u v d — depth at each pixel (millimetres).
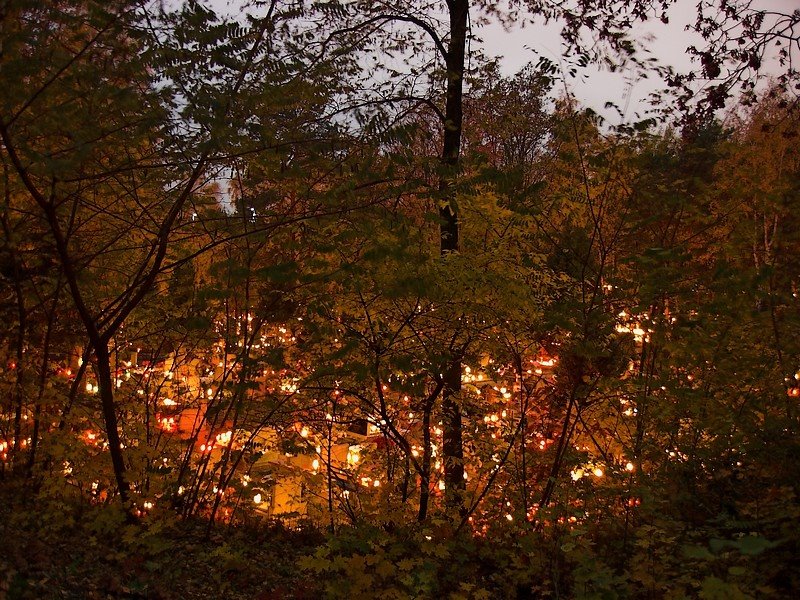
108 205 6039
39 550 4535
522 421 6848
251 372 6082
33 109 4672
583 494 5480
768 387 5441
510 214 6059
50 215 4824
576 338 6438
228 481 6367
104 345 5508
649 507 4488
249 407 6328
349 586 4348
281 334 6992
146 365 7699
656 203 6355
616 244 6742
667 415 5797
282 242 6156
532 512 6320
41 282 6199
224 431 6734
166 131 5023
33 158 4227
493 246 6320
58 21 4520
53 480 5375
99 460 6062
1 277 6039
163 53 4711
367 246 5723
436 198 5742
